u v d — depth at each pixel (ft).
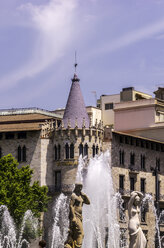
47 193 383.65
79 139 380.58
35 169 388.37
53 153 387.96
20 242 332.80
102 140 393.29
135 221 135.23
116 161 400.88
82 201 141.28
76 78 392.88
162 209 437.58
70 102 389.19
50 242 372.79
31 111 435.94
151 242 420.77
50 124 392.06
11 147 396.98
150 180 431.02
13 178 338.13
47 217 379.96
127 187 409.08
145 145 430.20
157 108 463.83
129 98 508.94
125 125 472.03
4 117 425.69
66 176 379.14
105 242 371.97
